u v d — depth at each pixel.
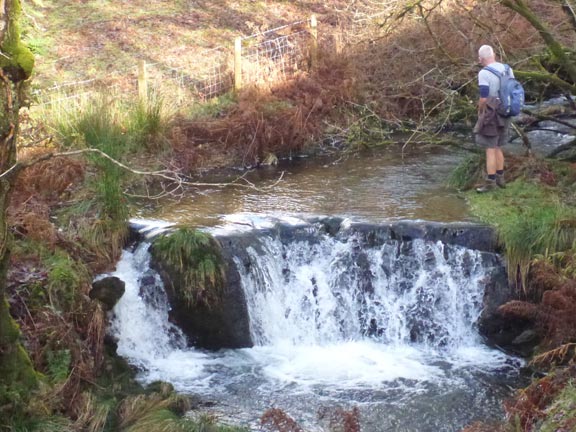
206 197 11.59
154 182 12.19
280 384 8.66
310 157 14.06
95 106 12.20
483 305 9.53
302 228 9.98
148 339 9.23
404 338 9.70
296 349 9.55
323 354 9.41
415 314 9.70
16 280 8.13
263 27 18.08
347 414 7.13
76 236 9.36
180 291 9.25
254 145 13.59
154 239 9.49
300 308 9.81
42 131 11.39
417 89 15.28
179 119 13.66
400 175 12.55
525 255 9.36
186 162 12.93
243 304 9.44
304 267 9.88
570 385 7.11
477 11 14.82
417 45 15.28
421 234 9.76
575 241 8.93
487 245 9.63
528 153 11.79
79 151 6.53
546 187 10.91
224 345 9.47
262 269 9.64
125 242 9.76
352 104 15.10
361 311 9.82
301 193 11.72
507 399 8.16
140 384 8.51
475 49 13.23
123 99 13.70
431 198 11.16
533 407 7.11
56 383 7.32
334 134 14.66
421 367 9.05
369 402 8.23
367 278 9.80
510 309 8.64
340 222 10.08
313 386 8.61
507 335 9.49
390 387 8.57
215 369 9.01
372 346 9.66
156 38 17.39
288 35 17.23
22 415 6.83
